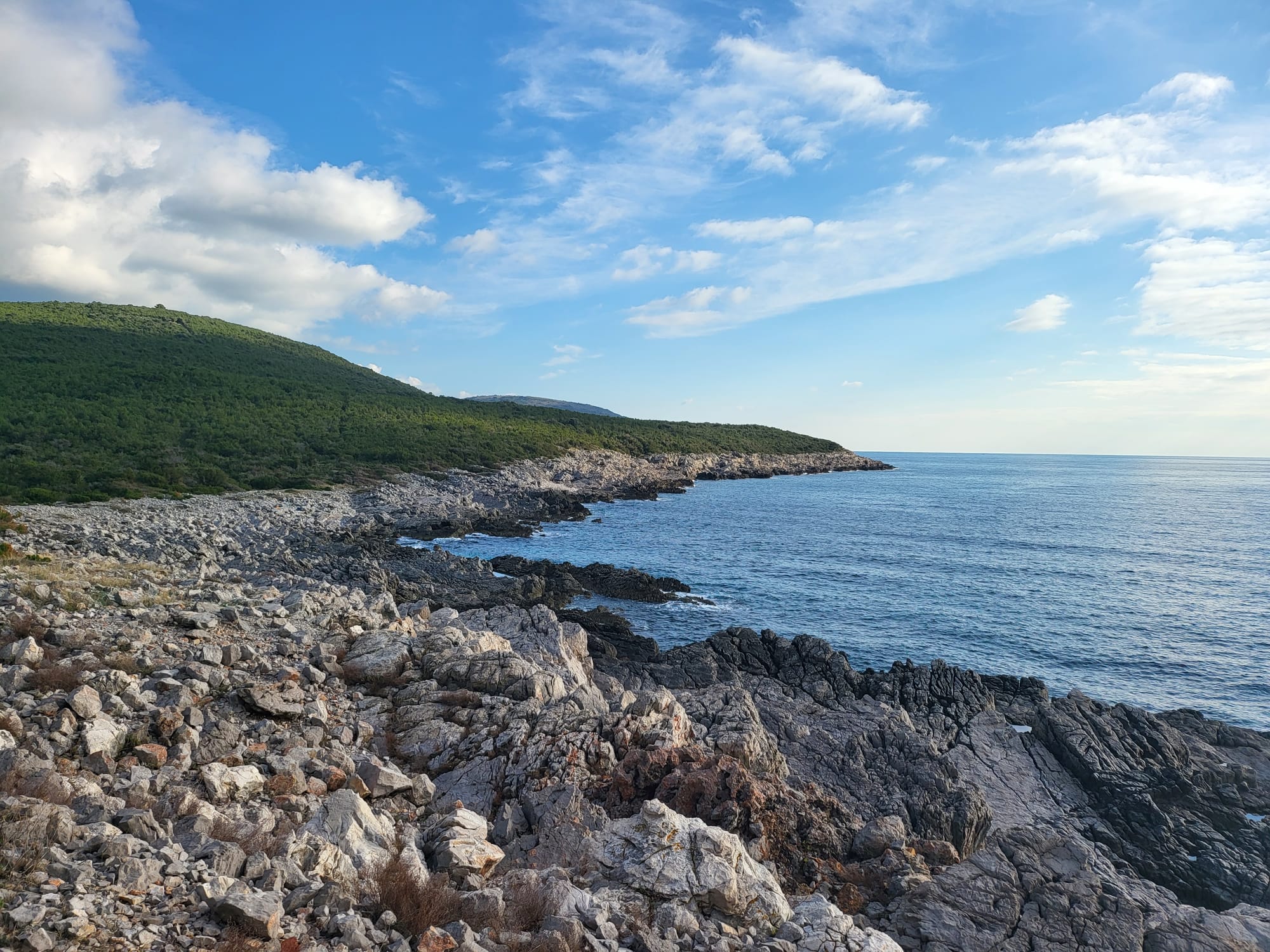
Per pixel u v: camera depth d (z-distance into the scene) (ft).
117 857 23.41
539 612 94.58
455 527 242.58
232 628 58.85
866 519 304.50
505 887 29.07
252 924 21.09
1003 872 39.63
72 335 425.69
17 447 230.27
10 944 17.84
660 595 159.74
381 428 373.61
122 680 40.75
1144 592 169.48
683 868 31.60
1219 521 311.06
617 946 25.95
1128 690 108.17
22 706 36.11
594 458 434.30
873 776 64.23
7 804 24.43
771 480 525.75
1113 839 65.77
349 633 61.41
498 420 471.62
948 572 189.78
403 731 47.11
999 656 123.34
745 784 43.06
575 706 49.83
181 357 435.12
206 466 254.47
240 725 40.60
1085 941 35.73
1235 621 143.64
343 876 26.96
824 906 31.32
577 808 38.81
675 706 51.72
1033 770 76.28
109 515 166.71
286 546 173.68
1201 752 80.02
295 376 467.93
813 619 144.66
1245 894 60.13
